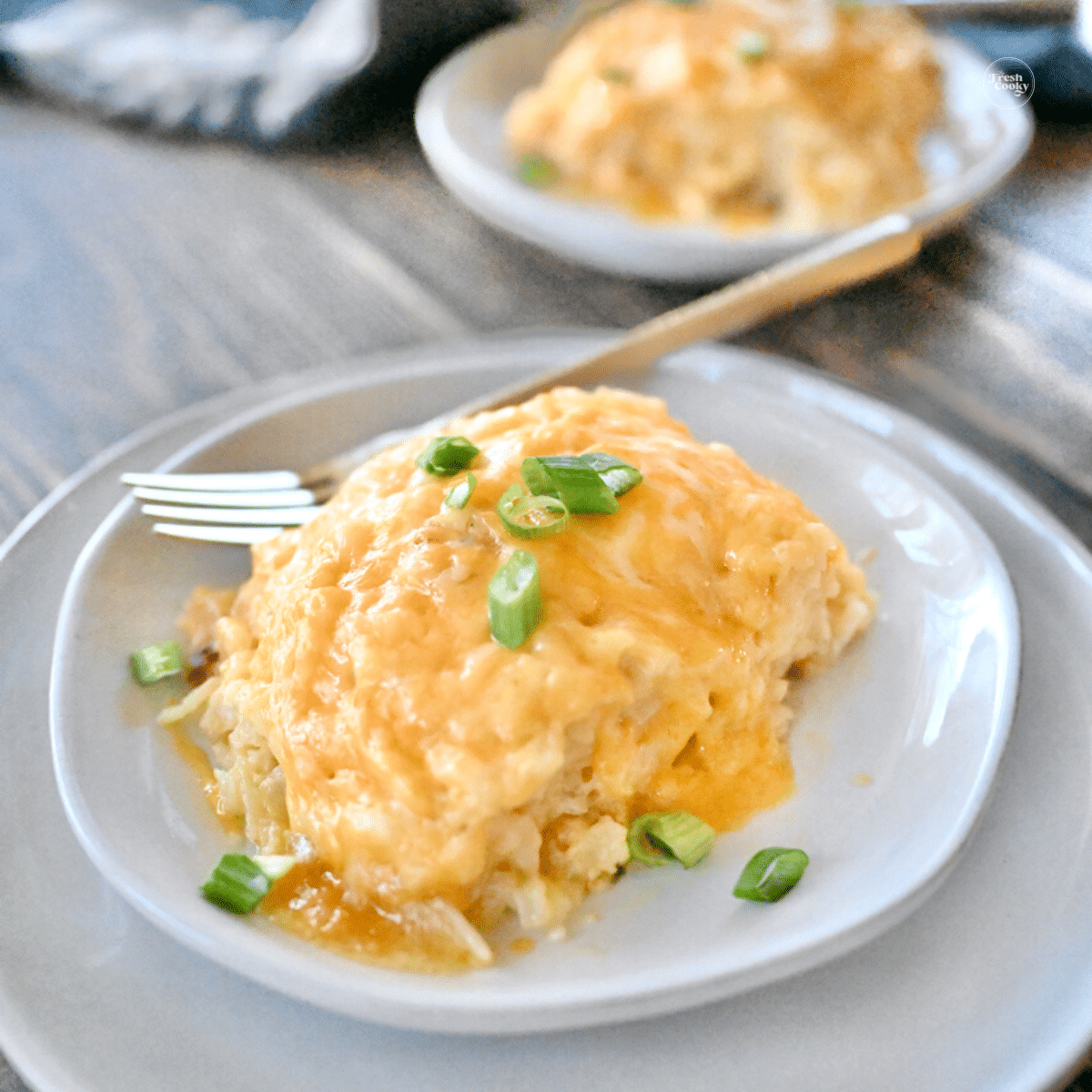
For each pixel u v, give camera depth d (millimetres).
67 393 521
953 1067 354
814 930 358
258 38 697
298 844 388
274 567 424
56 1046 358
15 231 603
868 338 524
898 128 591
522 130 616
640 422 431
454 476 411
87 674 407
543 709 380
